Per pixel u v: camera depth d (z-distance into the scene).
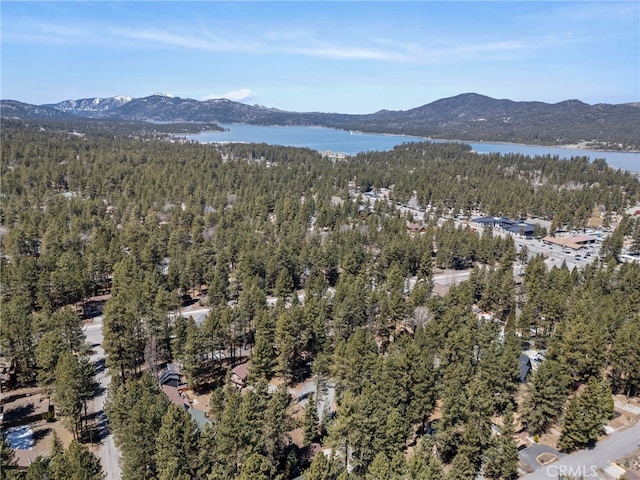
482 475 63.62
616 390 89.06
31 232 148.38
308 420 66.69
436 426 66.25
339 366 79.56
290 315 90.81
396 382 71.69
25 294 107.75
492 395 73.00
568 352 86.94
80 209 187.12
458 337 84.44
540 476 63.66
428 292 120.06
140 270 120.44
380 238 164.50
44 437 71.38
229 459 57.56
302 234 173.12
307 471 53.66
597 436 71.94
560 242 197.38
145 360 88.25
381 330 100.38
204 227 177.00
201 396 83.56
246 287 113.00
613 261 146.38
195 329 85.94
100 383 85.94
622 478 59.72
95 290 126.56
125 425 60.09
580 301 103.12
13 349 82.56
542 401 72.44
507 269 140.88
